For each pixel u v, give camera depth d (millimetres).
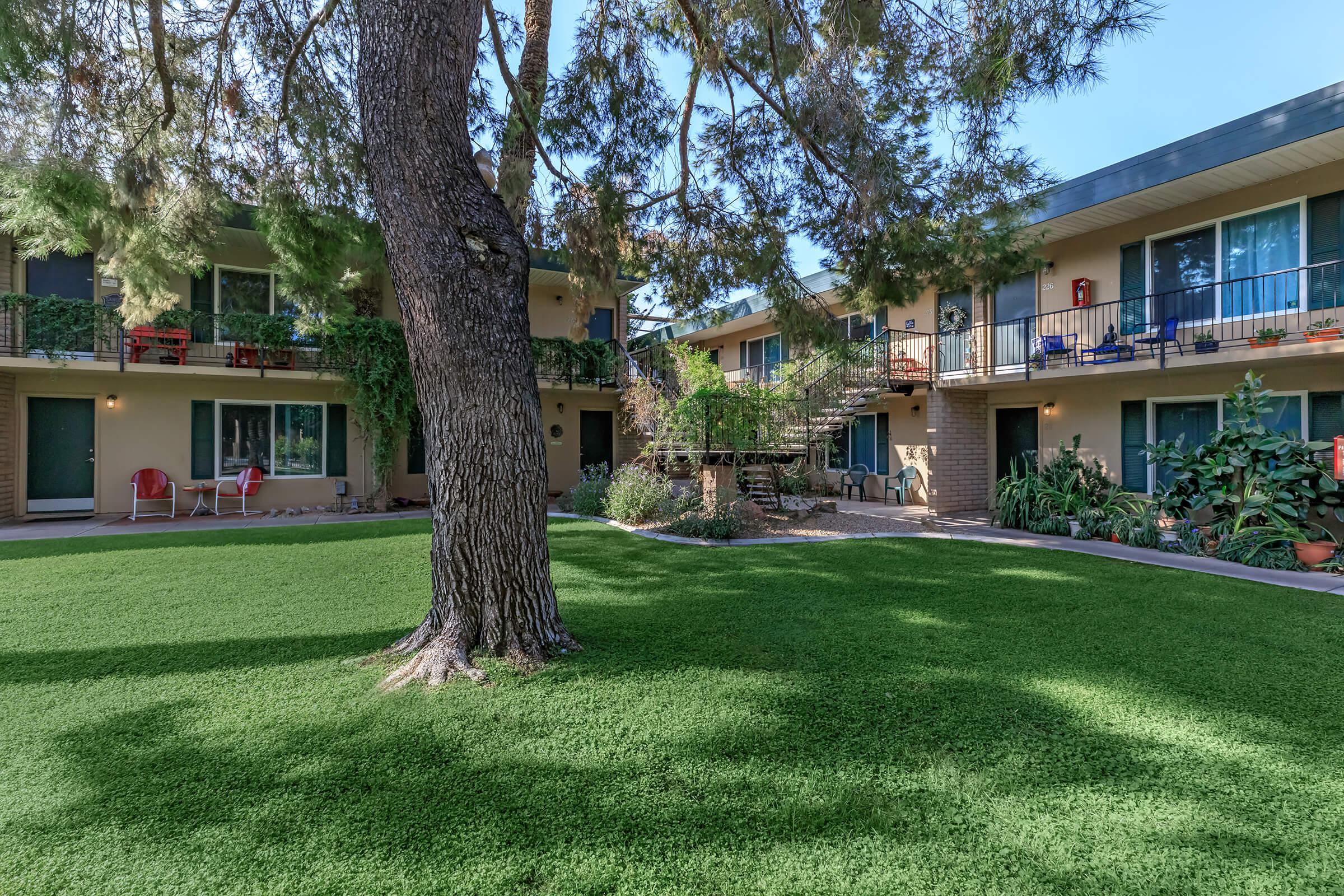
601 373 15047
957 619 4586
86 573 6152
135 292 6750
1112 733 2832
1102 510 8562
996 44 4852
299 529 9398
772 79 6457
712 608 4871
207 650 3912
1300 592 5395
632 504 9672
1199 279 8680
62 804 2289
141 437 11453
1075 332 10211
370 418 12211
